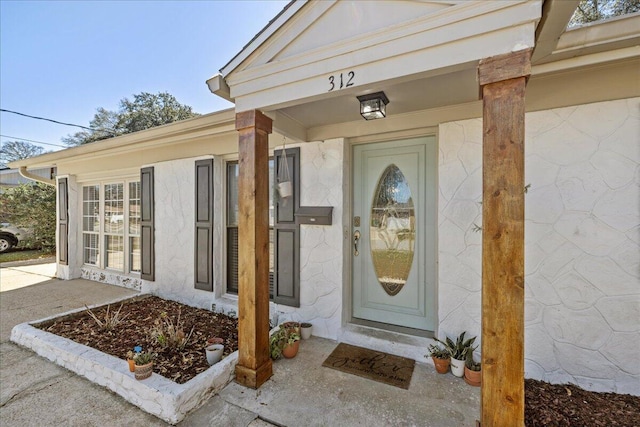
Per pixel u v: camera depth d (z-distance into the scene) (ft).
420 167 9.88
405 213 10.16
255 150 7.65
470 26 5.07
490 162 4.96
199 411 6.77
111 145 15.79
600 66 6.81
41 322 11.08
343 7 6.29
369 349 9.53
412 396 7.19
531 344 7.66
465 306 8.55
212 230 13.29
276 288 11.60
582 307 7.21
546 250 7.52
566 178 7.34
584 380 7.18
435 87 7.50
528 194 7.67
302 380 7.88
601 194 7.04
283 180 11.44
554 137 7.42
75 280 19.47
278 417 6.54
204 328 11.05
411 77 5.71
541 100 7.54
